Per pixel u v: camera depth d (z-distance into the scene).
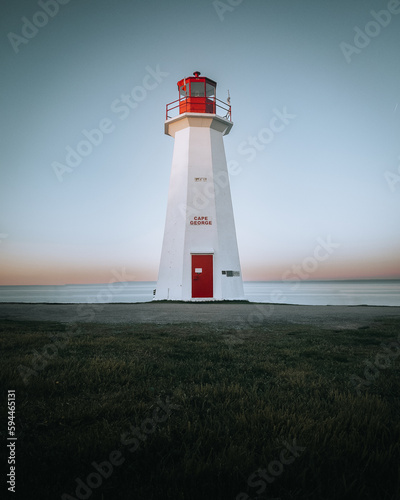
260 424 3.25
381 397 4.24
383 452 2.73
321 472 2.51
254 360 6.05
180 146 26.75
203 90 28.89
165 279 24.75
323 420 3.38
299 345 7.49
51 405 3.77
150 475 2.45
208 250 24.17
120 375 4.89
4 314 14.50
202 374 5.03
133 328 9.95
